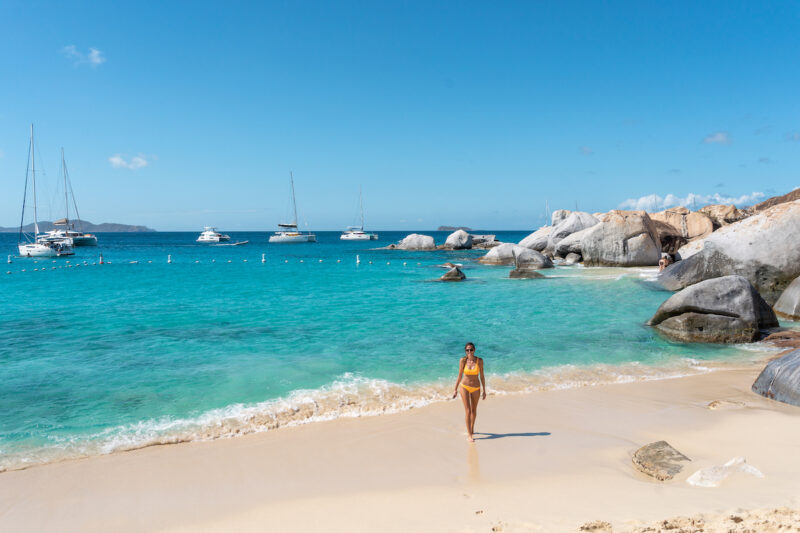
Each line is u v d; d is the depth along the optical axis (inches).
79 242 3693.4
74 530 200.7
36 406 350.0
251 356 484.7
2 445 288.2
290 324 645.9
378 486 232.4
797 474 225.1
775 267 745.6
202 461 266.4
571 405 353.4
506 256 1813.5
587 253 1514.5
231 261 2263.8
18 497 229.3
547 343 542.0
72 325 636.7
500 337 569.6
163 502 222.1
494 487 227.0
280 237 4603.8
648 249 1428.4
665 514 187.9
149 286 1122.7
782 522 171.5
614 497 209.6
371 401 362.0
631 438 289.4
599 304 805.2
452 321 665.6
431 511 202.7
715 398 367.9
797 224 743.7
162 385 396.2
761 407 342.0
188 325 638.5
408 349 515.5
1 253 2974.9
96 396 370.6
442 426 314.2
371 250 3267.7
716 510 188.2
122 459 270.1
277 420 326.3
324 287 1091.9
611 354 497.7
